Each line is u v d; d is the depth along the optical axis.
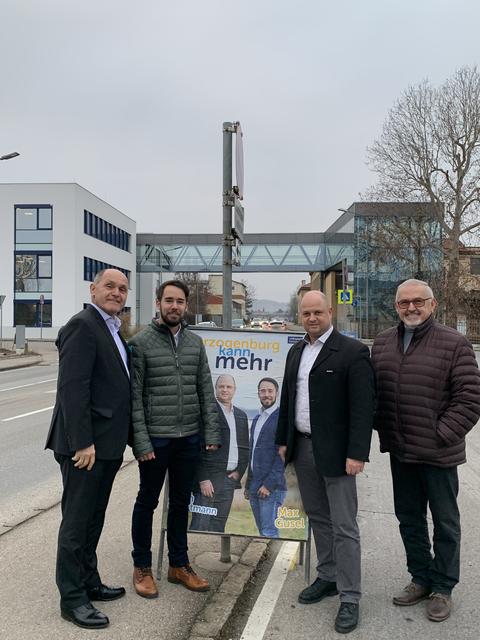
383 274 43.41
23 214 43.97
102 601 3.57
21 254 44.09
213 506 4.06
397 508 3.79
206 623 3.27
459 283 38.19
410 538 3.73
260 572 4.13
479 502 5.80
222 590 3.68
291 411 3.77
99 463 3.37
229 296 6.40
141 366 3.68
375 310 43.78
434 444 3.49
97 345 3.38
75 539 3.31
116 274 3.52
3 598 3.56
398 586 3.90
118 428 3.43
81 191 44.91
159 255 59.56
